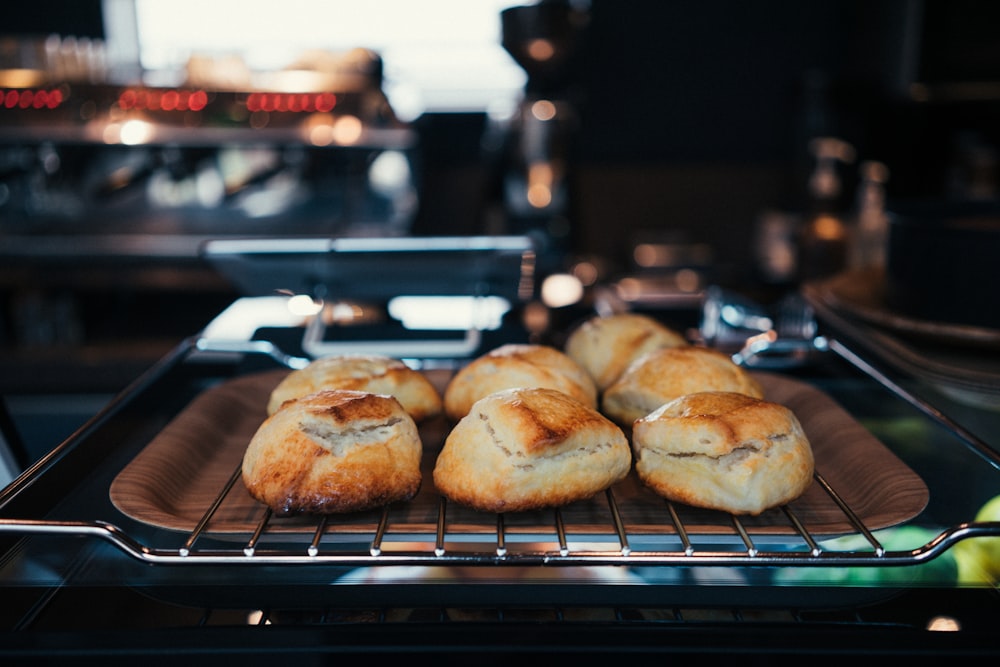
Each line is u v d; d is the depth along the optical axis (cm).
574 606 35
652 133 154
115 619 34
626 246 158
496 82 157
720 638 34
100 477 44
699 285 130
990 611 35
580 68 151
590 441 43
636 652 34
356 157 126
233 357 62
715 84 151
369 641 34
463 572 37
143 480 42
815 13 147
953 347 61
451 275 65
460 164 160
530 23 116
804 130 147
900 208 68
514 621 34
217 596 36
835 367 60
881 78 129
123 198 141
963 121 139
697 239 157
